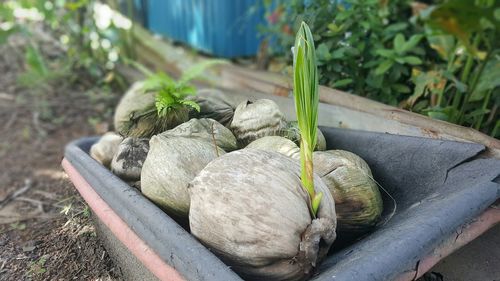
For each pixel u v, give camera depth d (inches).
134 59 84.1
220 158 22.4
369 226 25.0
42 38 98.0
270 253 20.0
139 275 27.8
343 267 18.5
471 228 22.4
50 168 57.6
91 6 82.7
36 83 83.4
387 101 43.1
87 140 36.9
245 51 69.5
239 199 20.3
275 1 66.1
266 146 27.2
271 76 52.1
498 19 35.9
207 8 69.4
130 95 43.2
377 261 18.3
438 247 20.9
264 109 29.5
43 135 68.8
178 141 26.3
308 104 20.1
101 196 27.8
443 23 37.8
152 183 25.6
